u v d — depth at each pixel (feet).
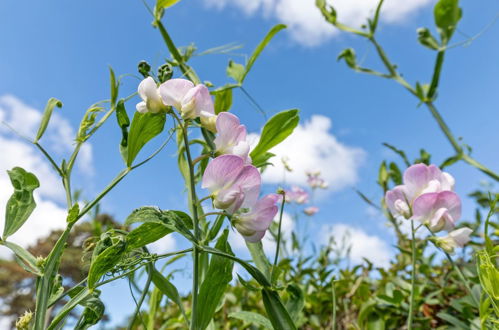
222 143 0.42
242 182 0.41
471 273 0.71
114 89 0.49
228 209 0.40
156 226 0.41
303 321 0.79
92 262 0.38
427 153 0.92
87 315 0.41
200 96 0.41
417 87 0.94
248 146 0.41
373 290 0.85
